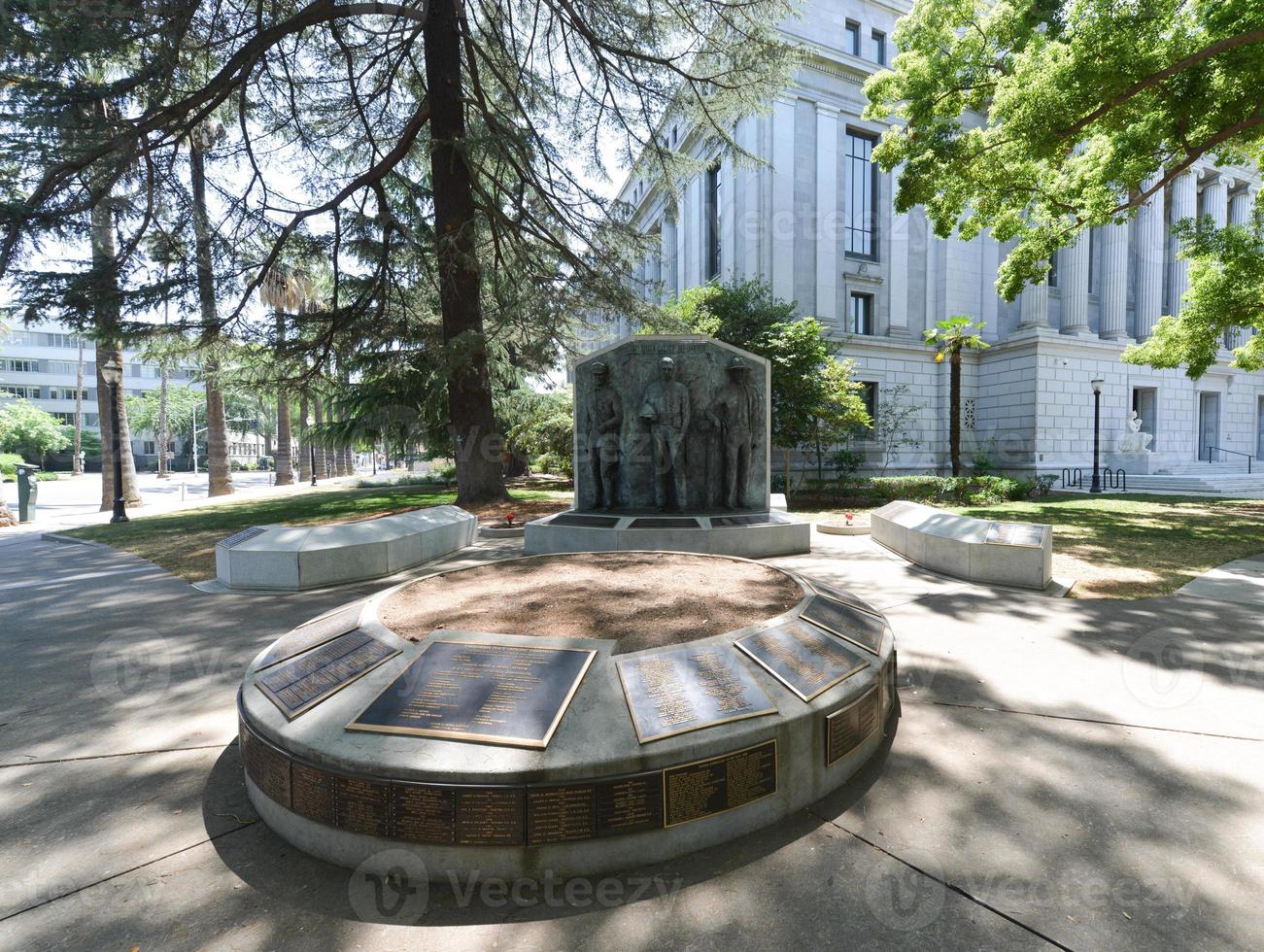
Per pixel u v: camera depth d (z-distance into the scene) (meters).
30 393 72.06
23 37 10.26
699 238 29.62
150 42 12.24
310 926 2.41
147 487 37.69
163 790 3.41
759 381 10.89
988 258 29.08
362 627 3.87
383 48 15.69
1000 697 4.44
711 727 2.91
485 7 15.35
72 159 11.70
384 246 15.51
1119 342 28.73
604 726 2.85
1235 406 34.03
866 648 3.96
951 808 3.12
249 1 13.23
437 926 2.41
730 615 4.08
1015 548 7.74
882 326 27.62
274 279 17.19
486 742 2.76
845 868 2.69
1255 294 13.93
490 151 13.87
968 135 14.34
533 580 5.21
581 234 16.52
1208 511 15.87
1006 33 13.24
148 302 13.30
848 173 27.28
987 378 29.45
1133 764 3.52
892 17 27.23
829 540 11.48
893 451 26.27
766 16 14.13
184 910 2.50
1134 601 6.95
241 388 16.59
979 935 2.30
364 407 22.62
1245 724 4.00
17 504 26.31
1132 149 11.48
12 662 5.45
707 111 15.30
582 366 11.02
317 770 2.81
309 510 16.59
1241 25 9.83
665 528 9.52
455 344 13.10
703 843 2.85
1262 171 14.47
